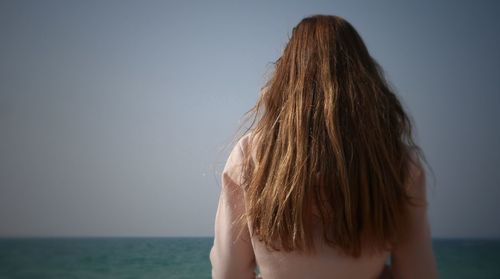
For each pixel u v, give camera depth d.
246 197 1.19
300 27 1.29
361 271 1.07
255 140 1.21
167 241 45.53
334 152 1.04
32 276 23.16
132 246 37.84
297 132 1.08
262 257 1.15
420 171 1.13
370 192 1.04
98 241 41.28
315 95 1.12
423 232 1.11
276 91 1.21
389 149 1.09
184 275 23.14
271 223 1.09
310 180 1.04
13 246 35.56
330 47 1.18
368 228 1.03
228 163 1.26
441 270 25.05
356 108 1.09
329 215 1.06
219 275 1.24
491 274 23.83
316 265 1.07
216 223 1.28
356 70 1.15
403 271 1.12
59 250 34.47
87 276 23.17
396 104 1.22
